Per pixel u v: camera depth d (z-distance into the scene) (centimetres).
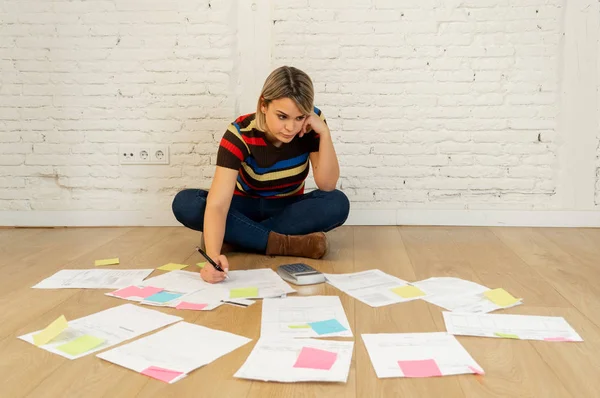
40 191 328
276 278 211
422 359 143
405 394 127
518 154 318
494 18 310
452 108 317
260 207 254
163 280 210
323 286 204
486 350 150
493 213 322
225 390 129
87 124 322
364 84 317
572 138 314
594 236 294
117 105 321
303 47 315
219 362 142
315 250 242
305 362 140
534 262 241
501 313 177
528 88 313
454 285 204
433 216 324
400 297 191
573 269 230
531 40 310
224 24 315
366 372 137
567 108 313
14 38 317
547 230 310
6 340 157
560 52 310
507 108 315
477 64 313
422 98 317
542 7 308
